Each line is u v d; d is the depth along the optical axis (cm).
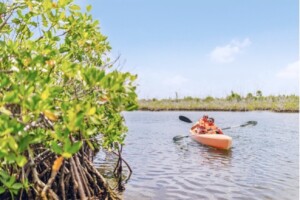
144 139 2034
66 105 374
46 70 456
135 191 907
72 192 703
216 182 1001
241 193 890
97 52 763
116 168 1045
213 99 5747
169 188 935
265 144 1773
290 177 1058
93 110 375
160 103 5916
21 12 531
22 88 352
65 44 602
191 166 1231
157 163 1286
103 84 393
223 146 1605
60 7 529
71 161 686
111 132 799
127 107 418
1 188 398
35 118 350
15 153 331
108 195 774
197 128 1886
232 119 3488
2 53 472
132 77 412
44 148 652
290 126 2727
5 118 334
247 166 1227
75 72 447
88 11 611
